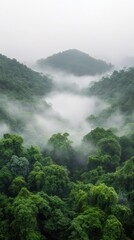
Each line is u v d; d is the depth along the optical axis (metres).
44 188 36.59
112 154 44.59
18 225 28.80
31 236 27.66
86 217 28.66
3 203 32.81
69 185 38.31
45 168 38.72
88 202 31.83
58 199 33.59
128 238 28.47
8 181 37.41
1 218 31.11
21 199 31.05
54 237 30.16
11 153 40.38
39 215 31.02
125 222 29.59
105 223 28.34
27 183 37.44
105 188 31.12
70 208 33.34
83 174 42.50
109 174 38.62
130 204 32.28
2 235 29.58
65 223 29.94
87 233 27.77
